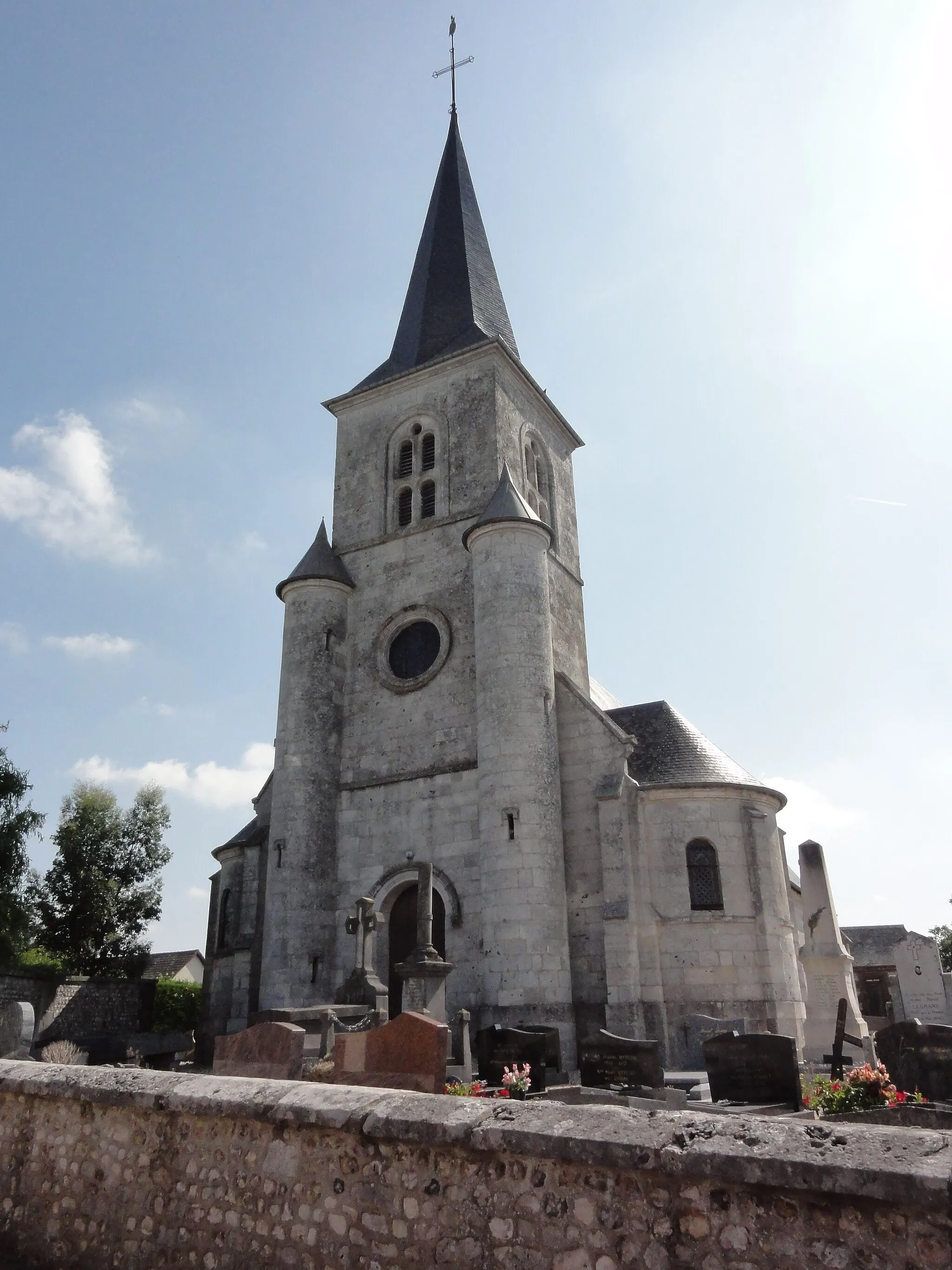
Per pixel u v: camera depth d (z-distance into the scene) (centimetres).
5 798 2825
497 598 2555
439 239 3775
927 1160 400
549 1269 480
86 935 4209
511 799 2325
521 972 2152
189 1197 652
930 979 2997
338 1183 579
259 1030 1445
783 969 2258
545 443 3403
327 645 2898
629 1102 1463
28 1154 767
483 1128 520
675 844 2338
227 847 2964
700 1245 442
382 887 2548
